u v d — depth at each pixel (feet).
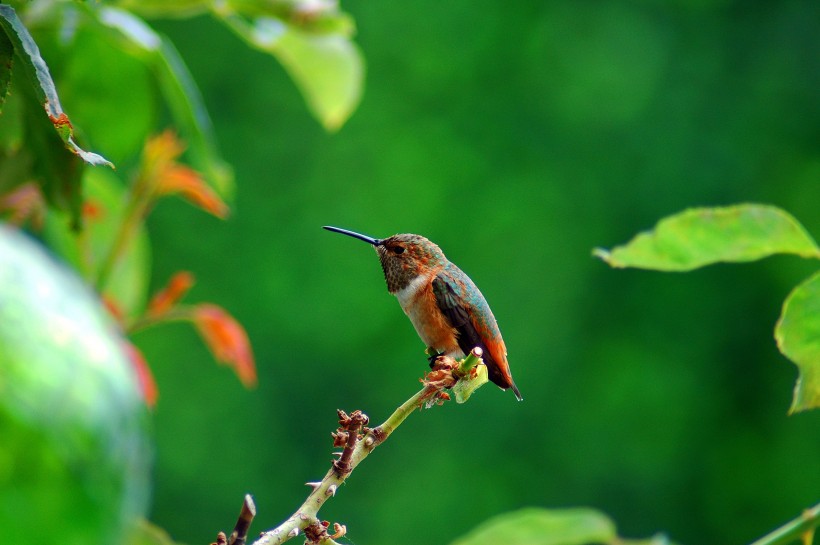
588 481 54.85
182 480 49.39
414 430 53.93
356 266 54.39
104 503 2.18
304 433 52.16
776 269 58.49
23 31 5.84
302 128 57.11
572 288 56.44
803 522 7.64
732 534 57.00
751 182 57.67
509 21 61.26
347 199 55.83
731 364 58.08
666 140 58.49
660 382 56.18
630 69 59.82
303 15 10.85
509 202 57.21
